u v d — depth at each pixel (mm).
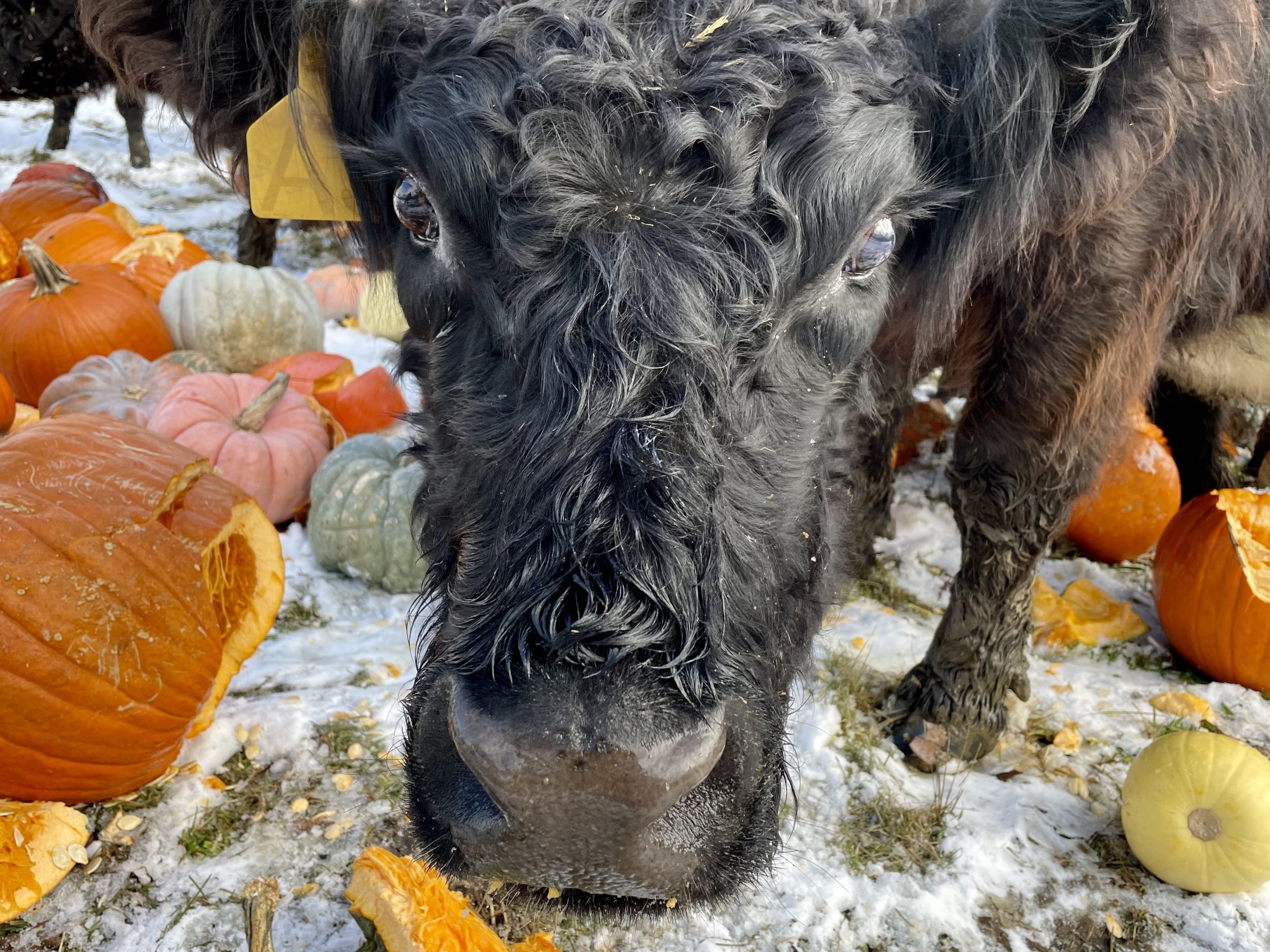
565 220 479
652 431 447
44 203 1844
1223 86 625
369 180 676
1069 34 584
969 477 926
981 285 841
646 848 464
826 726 971
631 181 490
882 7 646
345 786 839
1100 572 1324
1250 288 1051
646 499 435
